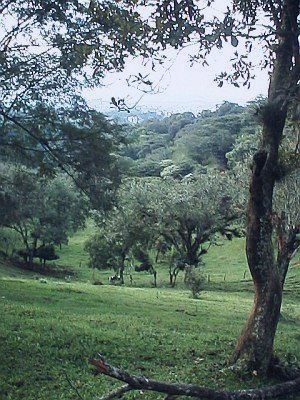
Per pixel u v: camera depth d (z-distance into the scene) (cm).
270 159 773
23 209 1600
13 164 1348
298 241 1481
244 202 2495
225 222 3559
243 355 799
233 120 6762
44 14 1110
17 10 1122
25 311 1287
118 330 1131
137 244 3712
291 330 1535
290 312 2031
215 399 502
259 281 798
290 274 3400
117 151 1368
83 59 780
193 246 3662
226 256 4656
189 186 3619
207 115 9888
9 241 4256
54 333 1017
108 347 939
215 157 6372
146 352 930
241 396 514
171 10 581
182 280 3753
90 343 953
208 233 3628
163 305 1789
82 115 1262
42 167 1301
